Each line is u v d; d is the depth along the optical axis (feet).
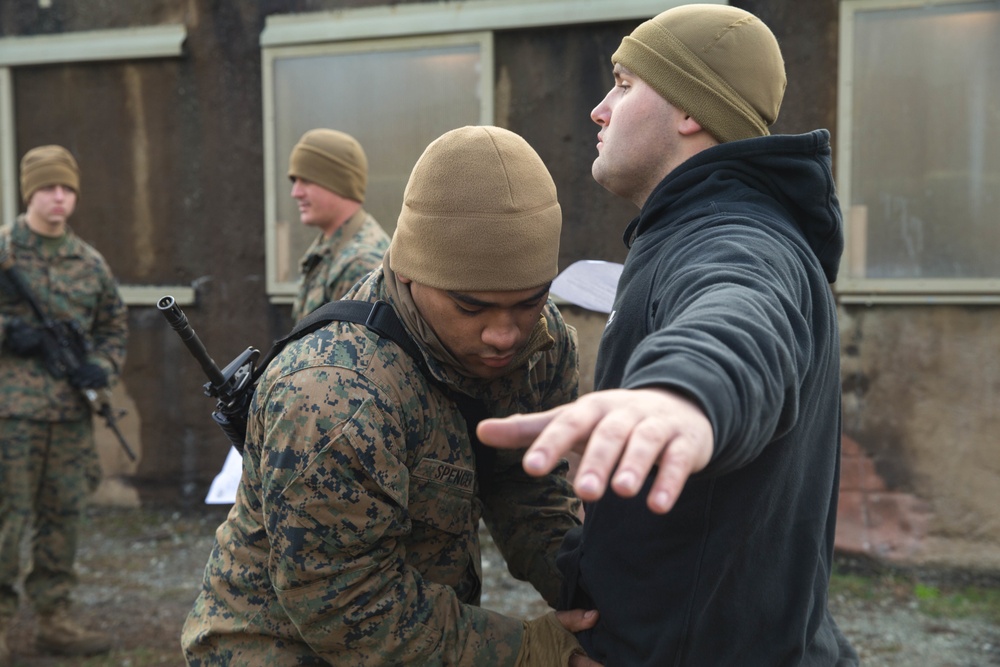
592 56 14.89
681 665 4.06
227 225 17.07
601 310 6.02
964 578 13.57
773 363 2.87
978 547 13.64
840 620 12.51
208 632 5.02
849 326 14.01
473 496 5.16
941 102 13.50
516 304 4.53
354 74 16.14
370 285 4.98
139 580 14.49
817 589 4.47
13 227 12.37
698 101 4.25
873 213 13.83
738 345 2.78
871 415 13.99
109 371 12.72
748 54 4.27
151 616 13.14
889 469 13.96
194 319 17.28
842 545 14.14
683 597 4.01
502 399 5.16
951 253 13.58
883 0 13.55
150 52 17.03
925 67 13.52
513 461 5.49
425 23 15.53
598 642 4.51
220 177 17.06
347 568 4.45
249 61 16.79
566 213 15.15
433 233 4.43
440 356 4.70
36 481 11.89
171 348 17.44
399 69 15.88
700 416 2.51
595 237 15.08
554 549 5.54
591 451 2.34
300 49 16.37
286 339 4.95
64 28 17.58
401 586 4.59
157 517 17.30
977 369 13.56
